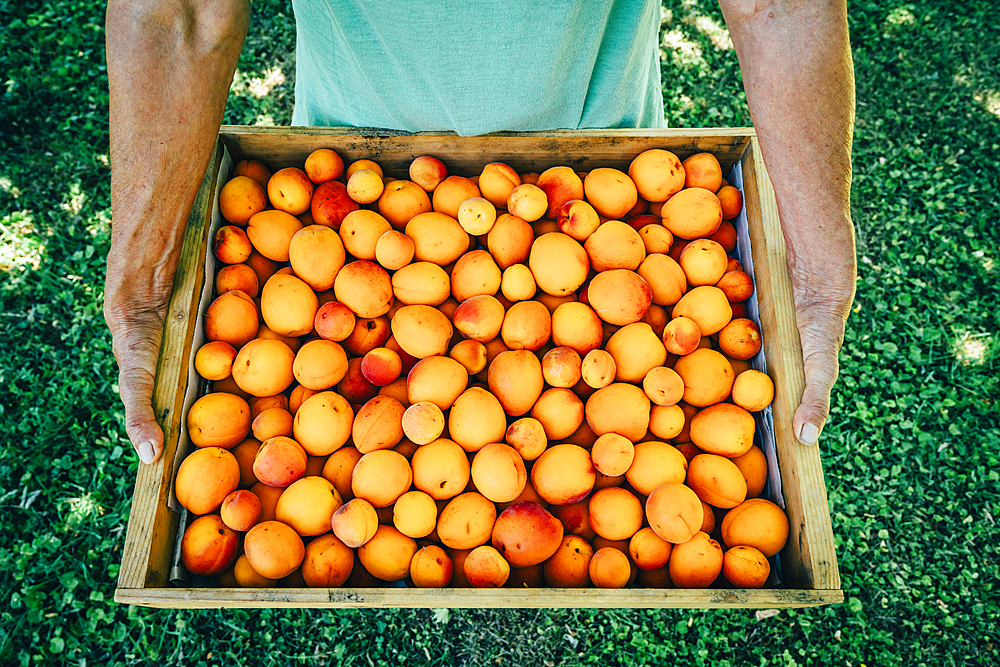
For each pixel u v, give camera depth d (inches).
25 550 92.2
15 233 112.0
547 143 61.5
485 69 53.3
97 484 97.1
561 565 50.8
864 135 127.0
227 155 60.7
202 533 48.5
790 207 52.8
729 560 49.6
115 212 50.6
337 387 55.9
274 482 50.4
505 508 52.1
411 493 50.6
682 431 55.3
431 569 49.2
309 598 46.0
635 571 52.7
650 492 51.1
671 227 59.3
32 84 124.3
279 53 131.8
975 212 120.2
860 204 120.6
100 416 101.3
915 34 136.3
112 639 88.7
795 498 50.2
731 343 56.1
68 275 110.7
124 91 47.8
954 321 111.9
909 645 91.3
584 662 90.1
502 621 92.0
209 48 48.2
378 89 57.3
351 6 50.8
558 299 57.7
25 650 87.3
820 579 47.1
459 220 57.5
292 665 88.9
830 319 53.3
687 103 131.3
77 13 132.3
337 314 53.9
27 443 98.6
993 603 93.2
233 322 54.5
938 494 100.3
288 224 58.6
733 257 62.5
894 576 95.3
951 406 105.7
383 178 64.6
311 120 70.3
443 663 89.7
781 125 49.8
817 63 47.0
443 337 54.6
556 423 53.1
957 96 130.4
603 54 58.5
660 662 90.4
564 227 57.6
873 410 105.8
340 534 48.3
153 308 53.1
